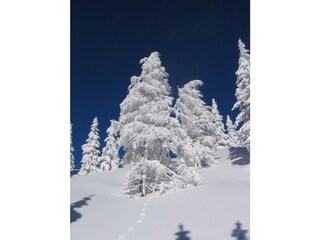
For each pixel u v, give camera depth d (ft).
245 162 84.84
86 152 145.89
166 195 57.16
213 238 28.66
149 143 66.85
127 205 52.37
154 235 32.71
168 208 44.47
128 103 69.62
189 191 56.59
